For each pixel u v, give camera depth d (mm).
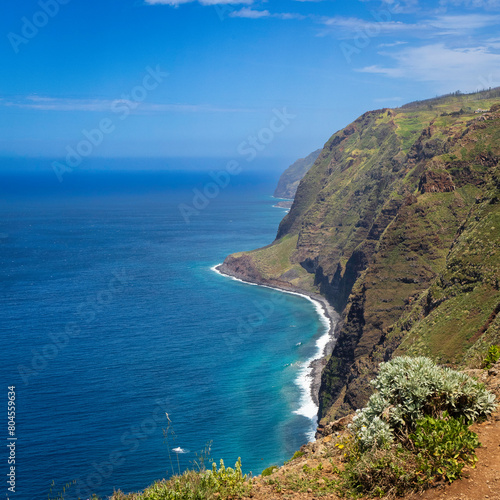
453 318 62719
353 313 107125
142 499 9961
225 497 9477
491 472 8000
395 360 10695
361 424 10062
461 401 9781
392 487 8391
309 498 8930
